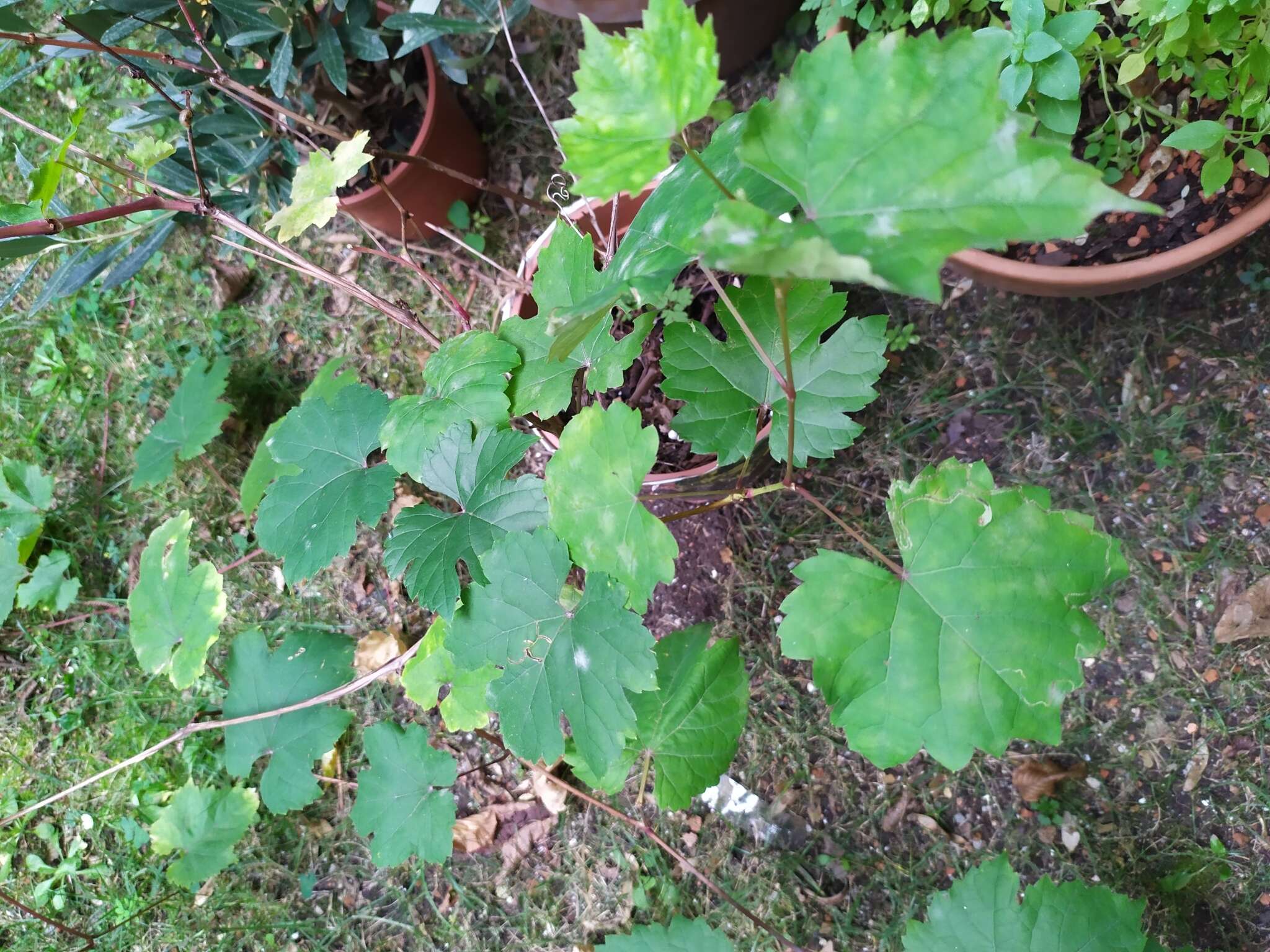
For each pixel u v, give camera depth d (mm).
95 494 806
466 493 460
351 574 747
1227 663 602
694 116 296
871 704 394
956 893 479
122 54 571
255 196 657
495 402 458
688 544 691
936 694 389
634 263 360
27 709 779
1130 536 626
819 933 633
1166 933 590
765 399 446
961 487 388
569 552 427
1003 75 480
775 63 710
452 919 688
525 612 441
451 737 709
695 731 519
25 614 792
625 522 414
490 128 764
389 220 719
